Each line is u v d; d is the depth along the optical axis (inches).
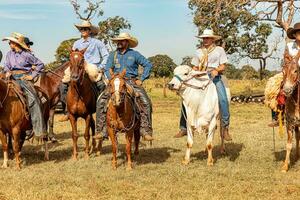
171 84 360.2
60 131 614.5
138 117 358.0
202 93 359.9
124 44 379.2
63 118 424.8
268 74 1990.7
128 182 316.8
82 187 305.1
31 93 362.3
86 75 389.4
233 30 1501.0
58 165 374.3
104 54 425.4
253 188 301.3
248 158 399.2
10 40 379.6
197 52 388.2
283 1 1121.4
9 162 387.5
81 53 379.2
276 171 348.2
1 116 347.6
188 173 342.0
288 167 356.8
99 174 338.3
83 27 426.0
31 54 388.5
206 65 380.5
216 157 405.7
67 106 394.6
